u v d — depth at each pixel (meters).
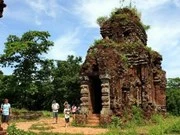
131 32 28.72
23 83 43.62
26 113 33.25
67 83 51.59
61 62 54.94
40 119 32.50
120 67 24.30
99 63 23.59
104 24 29.78
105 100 22.83
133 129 18.92
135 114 24.03
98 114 23.67
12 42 43.78
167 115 30.36
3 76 48.84
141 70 26.50
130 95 25.06
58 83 52.25
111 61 23.73
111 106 22.95
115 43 26.55
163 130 18.89
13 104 45.06
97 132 19.03
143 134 17.58
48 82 52.25
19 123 27.14
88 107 23.94
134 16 30.39
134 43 27.25
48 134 18.12
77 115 23.70
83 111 23.72
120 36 28.73
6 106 19.12
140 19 32.06
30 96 48.50
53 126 22.95
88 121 23.34
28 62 43.69
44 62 45.19
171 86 71.88
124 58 25.09
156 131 18.11
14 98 45.69
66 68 53.62
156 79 30.20
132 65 26.23
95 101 25.19
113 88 23.28
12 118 30.23
